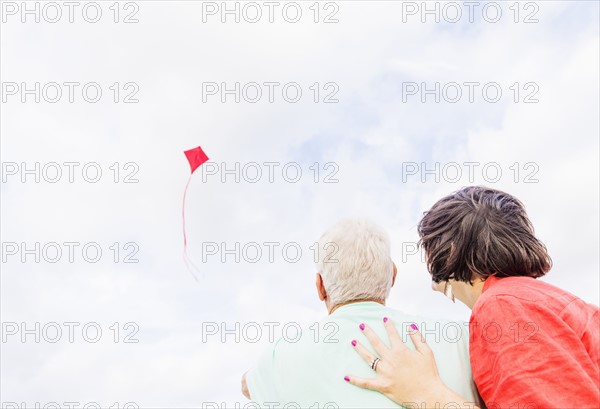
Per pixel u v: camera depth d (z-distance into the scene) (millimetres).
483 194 1588
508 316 1316
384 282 1574
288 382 1495
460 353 1499
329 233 1590
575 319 1307
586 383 1187
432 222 1604
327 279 1585
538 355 1242
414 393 1359
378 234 1573
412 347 1487
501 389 1275
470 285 1561
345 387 1433
